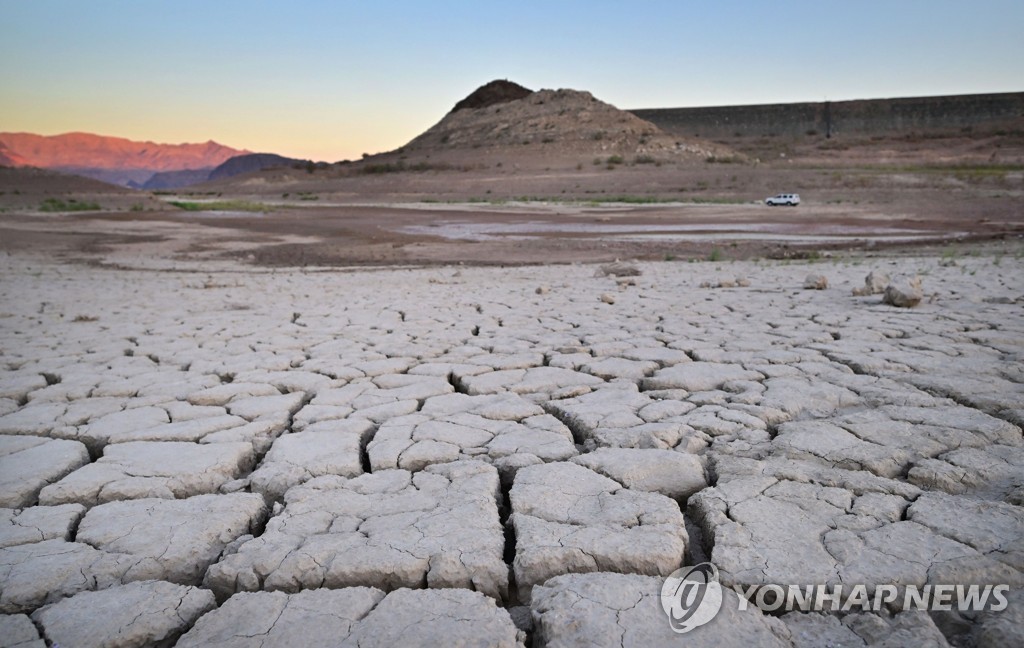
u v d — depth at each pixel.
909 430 3.71
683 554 2.58
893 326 6.64
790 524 2.70
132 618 2.26
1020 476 3.10
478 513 2.91
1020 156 74.31
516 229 27.12
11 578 2.52
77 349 6.83
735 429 3.84
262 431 4.21
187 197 65.00
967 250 17.11
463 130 115.25
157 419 4.45
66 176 58.06
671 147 84.50
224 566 2.53
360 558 2.55
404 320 8.14
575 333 6.92
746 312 7.84
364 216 34.56
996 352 5.50
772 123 124.94
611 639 2.07
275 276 14.92
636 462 3.37
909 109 117.25
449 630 2.15
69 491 3.27
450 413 4.40
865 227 24.75
